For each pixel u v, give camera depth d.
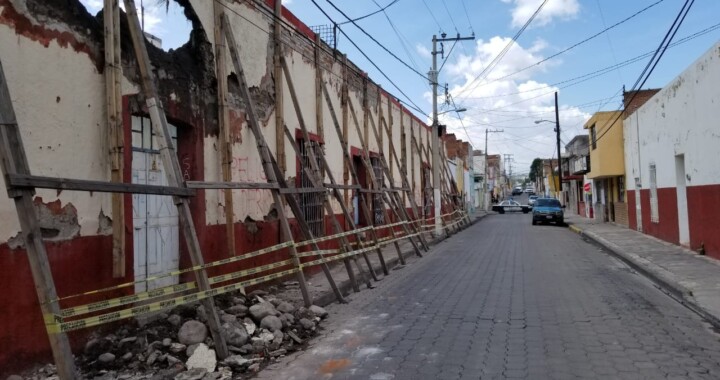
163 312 6.88
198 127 8.18
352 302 9.56
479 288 10.66
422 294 10.20
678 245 16.66
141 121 7.20
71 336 5.62
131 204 6.61
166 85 7.41
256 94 10.16
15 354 4.94
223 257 8.69
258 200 10.02
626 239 19.84
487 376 5.25
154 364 5.56
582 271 12.90
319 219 13.25
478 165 86.56
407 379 5.26
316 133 13.39
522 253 17.44
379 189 15.34
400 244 20.09
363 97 17.59
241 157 9.46
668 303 8.86
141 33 6.38
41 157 5.35
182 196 6.09
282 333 6.87
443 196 30.84
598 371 5.34
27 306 5.07
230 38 8.88
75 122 5.76
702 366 5.45
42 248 4.23
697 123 14.12
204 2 8.48
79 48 5.85
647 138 20.59
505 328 7.25
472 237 25.25
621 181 27.11
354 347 6.54
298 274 8.44
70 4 5.76
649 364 5.53
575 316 7.89
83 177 5.82
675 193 16.77
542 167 93.75
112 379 5.14
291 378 5.44
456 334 6.99
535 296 9.59
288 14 11.91
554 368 5.46
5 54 5.01
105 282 6.08
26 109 5.20
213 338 5.89
